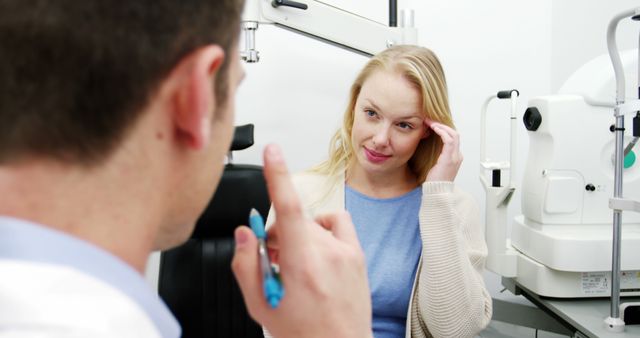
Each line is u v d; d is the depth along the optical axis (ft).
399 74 3.49
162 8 0.91
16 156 0.88
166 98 0.97
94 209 0.93
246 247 1.29
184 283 4.86
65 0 0.85
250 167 5.03
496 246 4.67
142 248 1.02
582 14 5.93
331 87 6.33
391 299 3.69
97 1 0.85
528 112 4.51
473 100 6.55
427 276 3.43
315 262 1.22
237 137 4.76
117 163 0.93
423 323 3.61
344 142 4.08
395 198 3.96
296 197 1.19
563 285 4.19
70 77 0.86
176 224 1.12
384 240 3.84
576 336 3.96
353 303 1.29
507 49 6.53
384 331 3.72
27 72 0.85
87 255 0.89
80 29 0.85
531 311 4.99
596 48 5.71
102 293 0.86
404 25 4.95
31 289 0.79
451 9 6.40
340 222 1.50
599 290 4.19
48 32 0.84
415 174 4.15
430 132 3.93
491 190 4.68
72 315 0.80
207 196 1.14
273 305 1.19
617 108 3.62
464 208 3.91
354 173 4.11
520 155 6.66
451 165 3.60
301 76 6.27
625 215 4.34
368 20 4.66
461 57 6.48
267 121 6.28
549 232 4.33
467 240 3.82
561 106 4.25
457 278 3.38
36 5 0.84
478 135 6.59
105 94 0.88
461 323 3.39
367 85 3.59
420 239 3.83
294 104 6.30
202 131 0.99
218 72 1.04
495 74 6.54
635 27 5.24
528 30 6.53
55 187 0.90
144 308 0.95
